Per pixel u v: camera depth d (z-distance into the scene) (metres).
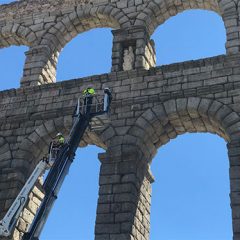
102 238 21.48
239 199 20.53
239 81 23.89
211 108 23.50
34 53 30.08
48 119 26.55
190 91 24.44
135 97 25.28
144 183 24.41
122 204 22.16
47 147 26.47
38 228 15.88
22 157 25.70
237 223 20.03
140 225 23.14
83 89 26.78
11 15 32.41
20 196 17.12
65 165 17.28
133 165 23.19
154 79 25.55
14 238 24.12
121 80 26.23
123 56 27.95
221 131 24.22
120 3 29.67
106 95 19.00
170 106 24.25
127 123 24.58
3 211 24.11
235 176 21.16
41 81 29.16
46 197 16.41
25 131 26.59
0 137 26.84
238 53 24.67
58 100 26.97
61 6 31.38
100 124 19.09
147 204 24.61
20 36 31.48
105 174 23.25
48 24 31.06
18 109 27.47
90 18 30.36
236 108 23.14
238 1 27.12
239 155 21.69
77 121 18.41
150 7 28.73
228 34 26.03
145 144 24.52
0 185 25.08
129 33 28.22
